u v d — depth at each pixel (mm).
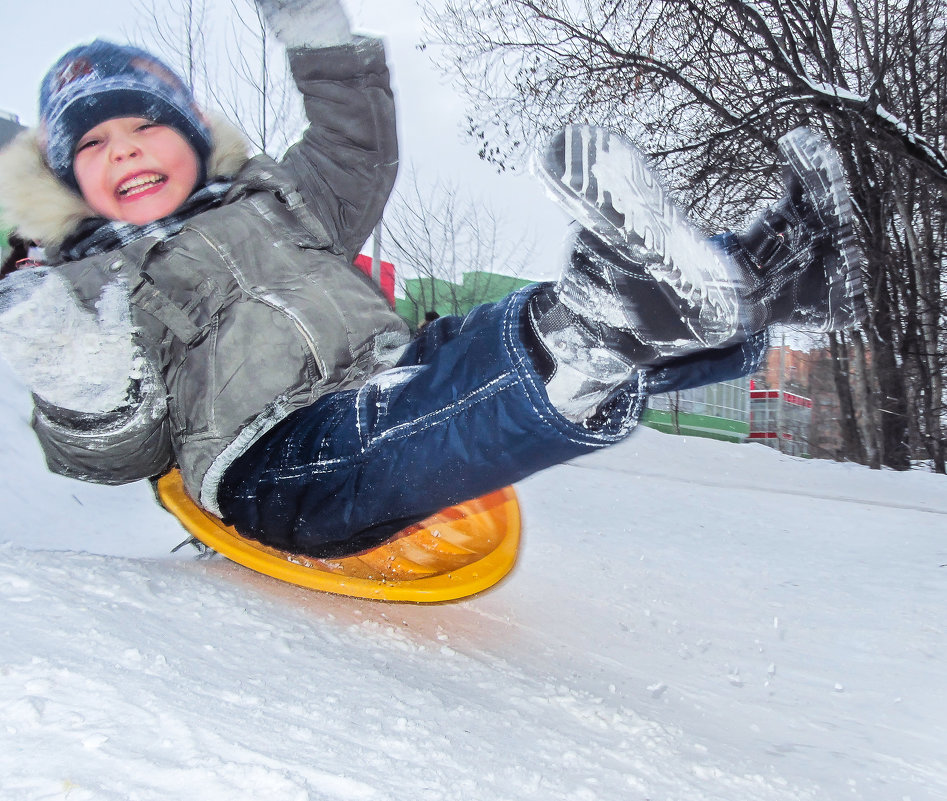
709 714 1675
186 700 1047
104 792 795
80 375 1458
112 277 1593
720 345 1218
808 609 2838
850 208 1401
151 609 1417
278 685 1208
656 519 4566
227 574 1938
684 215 1143
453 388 1314
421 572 2158
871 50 12719
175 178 1748
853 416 15594
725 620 2590
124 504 3881
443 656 1657
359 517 1549
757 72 10250
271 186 1725
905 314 14008
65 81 1683
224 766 887
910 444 14727
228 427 1591
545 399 1211
